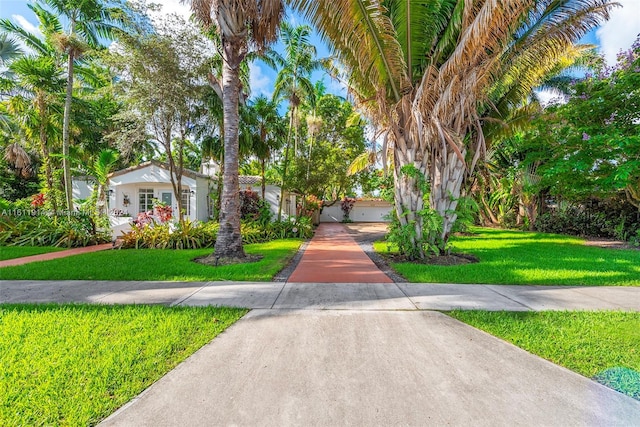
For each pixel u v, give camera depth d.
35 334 3.47
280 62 16.45
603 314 4.20
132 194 17.50
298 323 3.86
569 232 16.30
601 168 10.65
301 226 15.26
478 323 3.84
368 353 3.08
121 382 2.56
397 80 7.65
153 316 4.03
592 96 10.12
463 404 2.28
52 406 2.25
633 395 2.41
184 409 2.22
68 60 13.62
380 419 2.11
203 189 17.59
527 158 12.89
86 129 17.59
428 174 8.57
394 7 7.22
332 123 25.39
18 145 16.97
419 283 5.88
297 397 2.36
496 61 6.86
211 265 7.46
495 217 22.25
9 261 8.24
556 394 2.42
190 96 11.62
